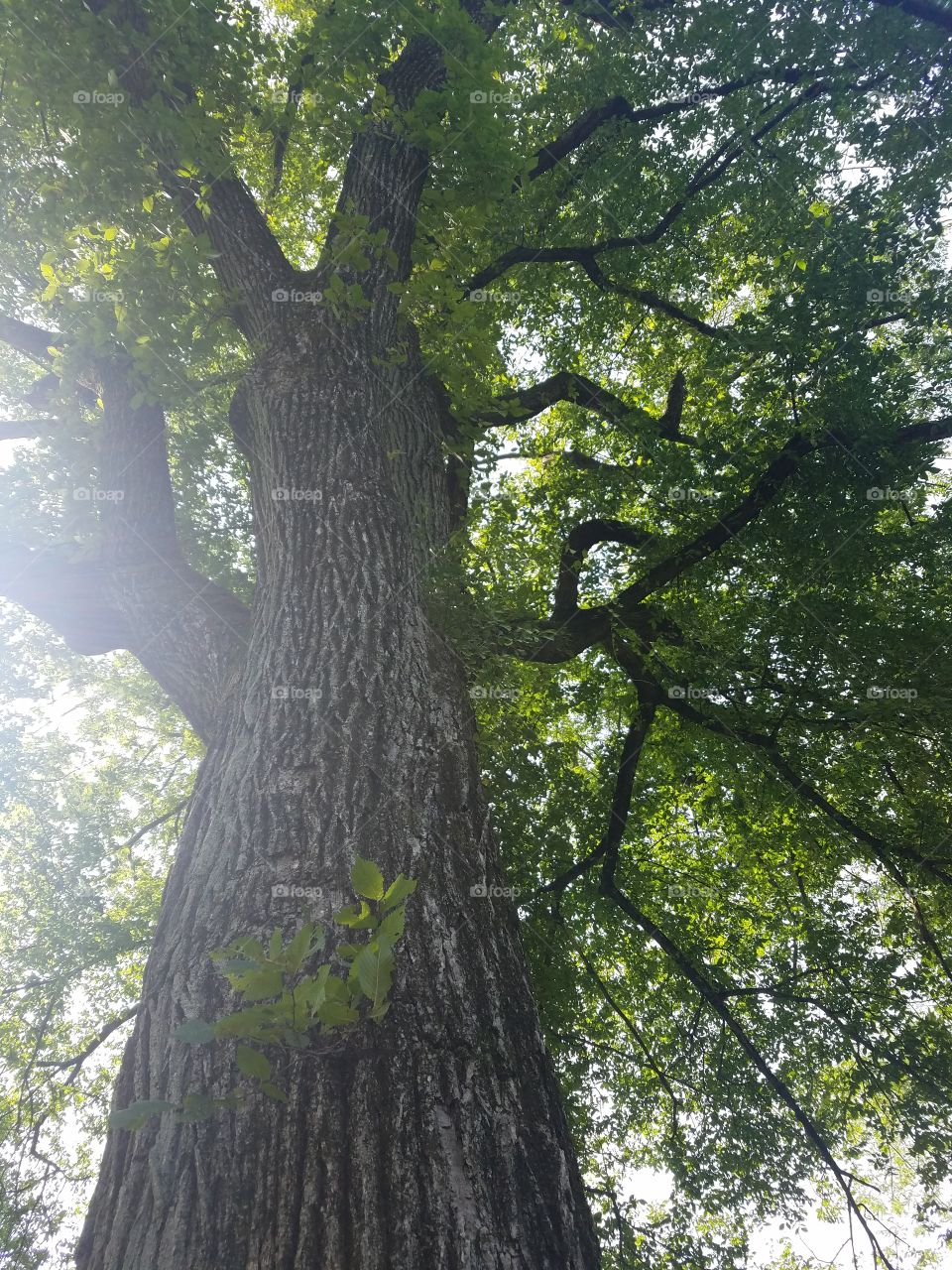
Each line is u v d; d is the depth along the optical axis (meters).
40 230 6.26
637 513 10.28
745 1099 8.51
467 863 2.86
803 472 8.97
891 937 9.21
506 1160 2.04
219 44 5.63
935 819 8.65
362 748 3.08
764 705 8.83
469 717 3.65
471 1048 2.26
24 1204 5.77
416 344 6.03
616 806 8.77
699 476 9.05
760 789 9.30
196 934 2.56
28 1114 6.62
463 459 6.30
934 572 9.20
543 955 7.93
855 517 8.90
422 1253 1.80
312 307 5.17
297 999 1.76
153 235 5.86
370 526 4.12
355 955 1.86
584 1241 2.01
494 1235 1.87
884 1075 8.06
